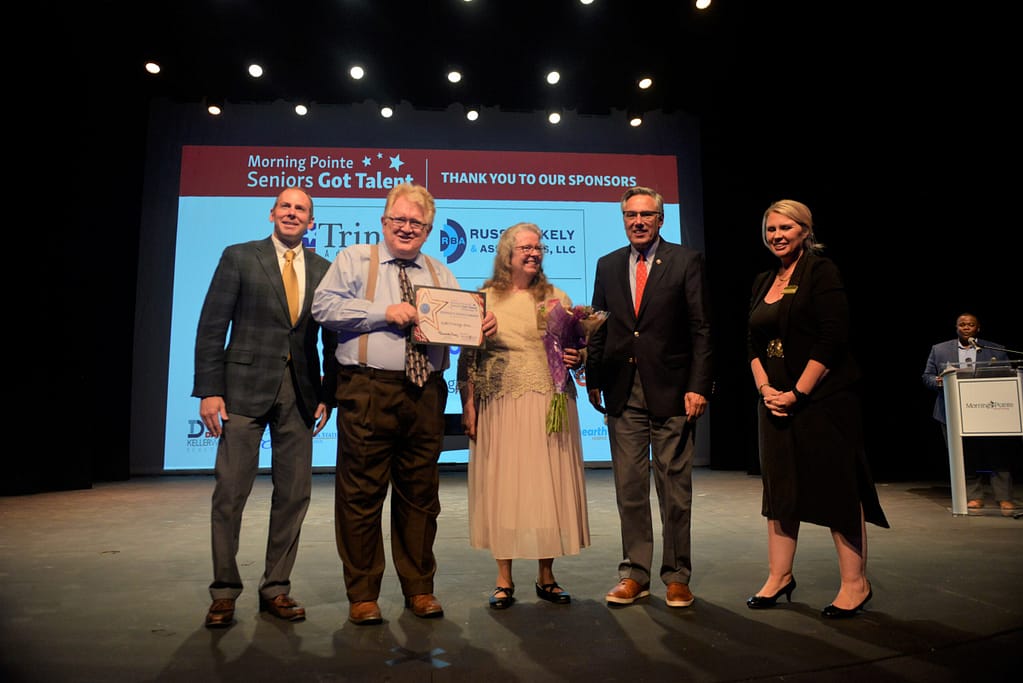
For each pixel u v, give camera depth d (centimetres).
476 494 239
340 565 293
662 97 758
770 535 230
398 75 709
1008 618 203
